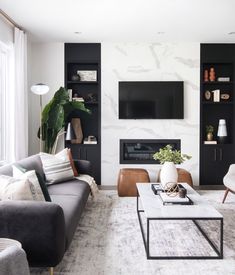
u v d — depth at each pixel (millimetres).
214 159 5582
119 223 3496
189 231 3246
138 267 2443
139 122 5594
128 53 5535
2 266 1396
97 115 5789
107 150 5594
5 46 4266
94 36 5129
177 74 5555
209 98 5664
